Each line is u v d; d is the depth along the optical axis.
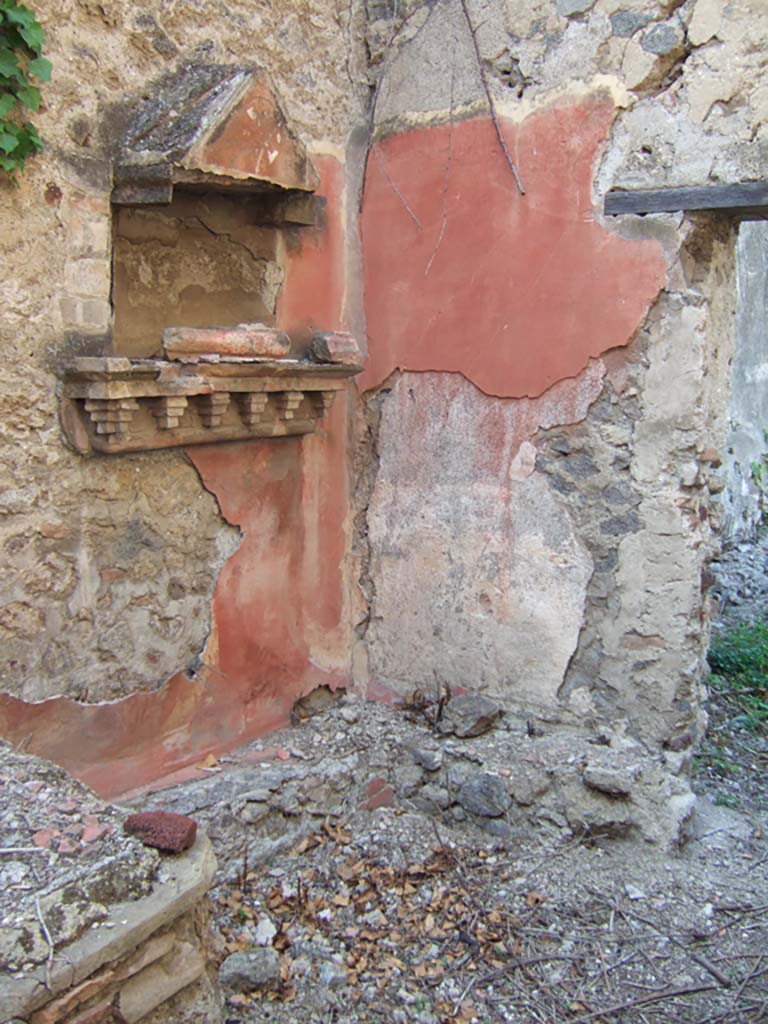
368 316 4.50
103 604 3.51
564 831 3.92
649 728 3.99
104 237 3.34
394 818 4.10
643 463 3.87
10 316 3.09
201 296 3.87
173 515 3.74
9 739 3.23
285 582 4.32
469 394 4.27
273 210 4.00
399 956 3.27
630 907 3.53
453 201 4.20
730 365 4.13
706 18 3.54
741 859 3.86
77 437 3.30
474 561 4.35
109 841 2.24
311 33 4.15
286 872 3.73
